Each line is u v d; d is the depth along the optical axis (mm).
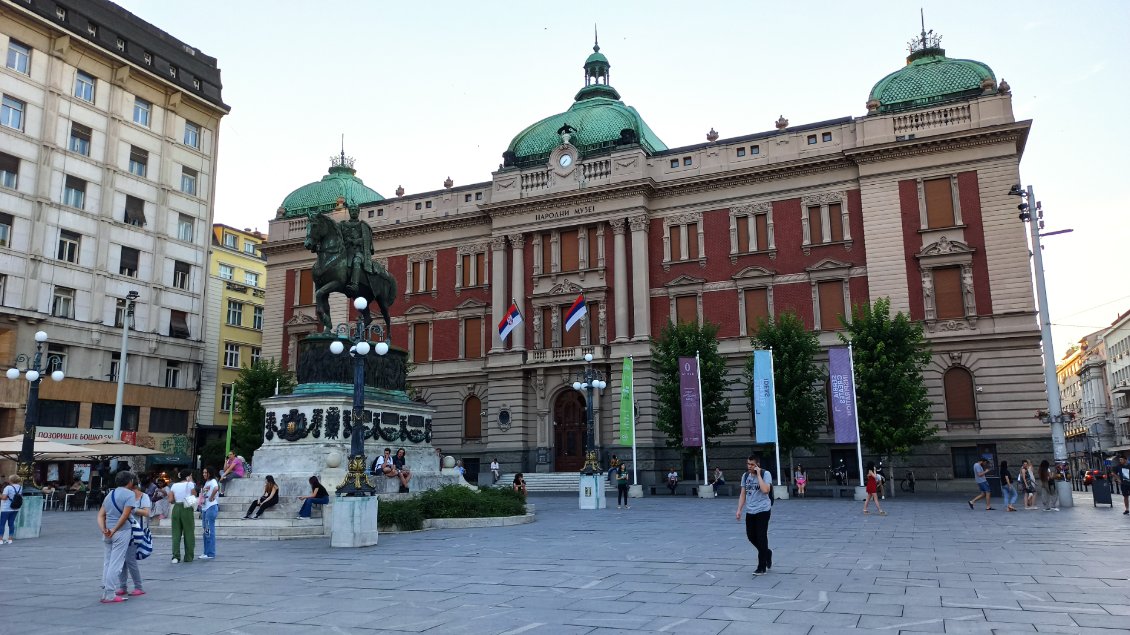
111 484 39344
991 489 37406
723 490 41438
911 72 47844
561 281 51844
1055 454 29031
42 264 48219
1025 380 41344
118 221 53281
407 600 10914
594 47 62312
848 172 46812
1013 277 42125
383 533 20875
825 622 9000
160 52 57344
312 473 23766
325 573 13727
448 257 57188
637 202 50188
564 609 10078
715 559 14859
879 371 38438
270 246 61969
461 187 57562
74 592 12281
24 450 23078
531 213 53125
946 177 44312
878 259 44750
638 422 47500
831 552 15773
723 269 48781
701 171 50219
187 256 58250
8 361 46062
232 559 15906
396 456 25516
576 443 50375
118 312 52938
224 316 68812
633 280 49625
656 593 11117
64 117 50406
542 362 50750
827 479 44250
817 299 46500
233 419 57844
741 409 46875
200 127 60750
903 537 18719
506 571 13602
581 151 53875
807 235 47188
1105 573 12445
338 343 19156
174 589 12227
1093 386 118625
